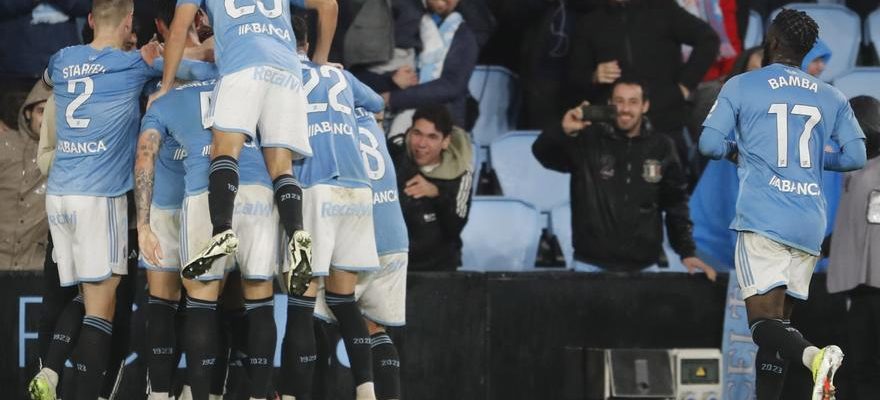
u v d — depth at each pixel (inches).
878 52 1620.3
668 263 1301.7
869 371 1104.2
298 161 928.9
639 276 1152.2
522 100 1537.9
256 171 898.1
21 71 1362.0
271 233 903.1
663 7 1433.3
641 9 1430.9
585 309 1145.4
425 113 1146.7
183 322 971.3
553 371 1137.4
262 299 905.5
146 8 1080.2
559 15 1482.5
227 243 840.3
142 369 1077.1
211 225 893.2
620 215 1189.7
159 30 960.3
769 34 1003.3
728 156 1005.2
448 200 1159.0
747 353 1155.9
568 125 1182.3
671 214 1192.2
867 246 1093.8
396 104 1362.0
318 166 929.5
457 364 1124.5
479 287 1131.9
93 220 929.5
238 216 892.6
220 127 869.8
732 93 977.5
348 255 943.7
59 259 942.4
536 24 1503.4
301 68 920.3
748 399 1154.0
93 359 923.4
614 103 1184.8
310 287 928.9
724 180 1253.7
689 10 1503.4
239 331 969.5
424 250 1163.3
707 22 1476.4
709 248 1259.8
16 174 1146.7
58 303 991.6
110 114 930.7
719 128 971.9
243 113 871.7
